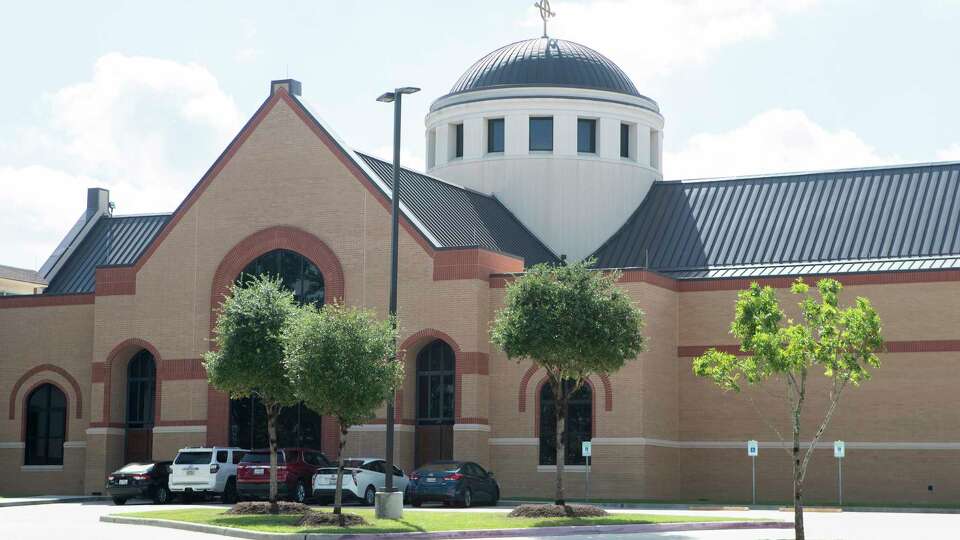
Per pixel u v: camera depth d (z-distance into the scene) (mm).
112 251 64750
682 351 50875
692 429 50500
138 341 54000
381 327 36125
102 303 54906
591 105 60438
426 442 49719
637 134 61312
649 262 55688
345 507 42156
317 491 42844
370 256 50531
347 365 34875
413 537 30859
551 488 48250
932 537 31328
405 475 45406
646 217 59188
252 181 53031
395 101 38312
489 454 49062
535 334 37094
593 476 47750
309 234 51688
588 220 59594
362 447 49750
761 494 49344
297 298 51750
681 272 54219
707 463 50156
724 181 58844
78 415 57094
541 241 59781
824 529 34062
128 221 66688
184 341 53188
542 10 64250
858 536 31719
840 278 49094
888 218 53000
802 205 55250
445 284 49062
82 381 57250
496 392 49250
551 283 38125
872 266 50906
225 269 52969
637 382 47500
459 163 61719
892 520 37938
